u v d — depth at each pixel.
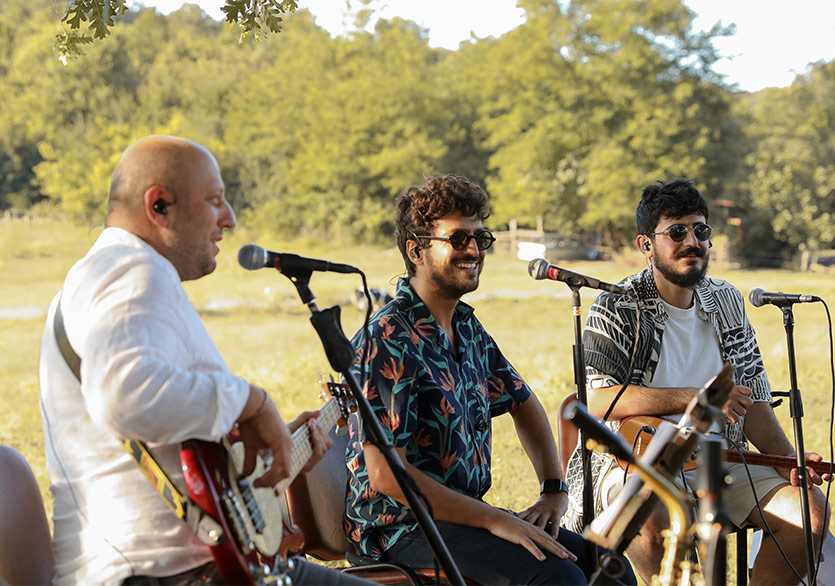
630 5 40.12
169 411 2.02
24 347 15.00
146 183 2.30
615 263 39.72
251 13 3.68
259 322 18.55
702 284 3.82
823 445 6.53
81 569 2.16
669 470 2.07
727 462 3.51
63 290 2.24
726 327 3.77
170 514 2.16
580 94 40.22
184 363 2.15
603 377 3.67
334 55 52.81
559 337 15.18
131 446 2.16
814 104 45.97
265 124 51.50
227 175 53.50
